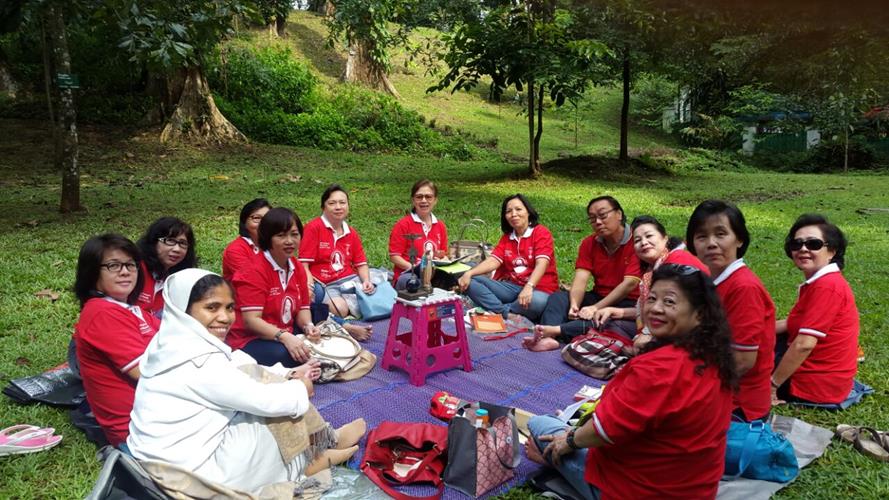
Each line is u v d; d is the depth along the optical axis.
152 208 10.54
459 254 6.51
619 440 2.42
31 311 5.56
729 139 26.80
